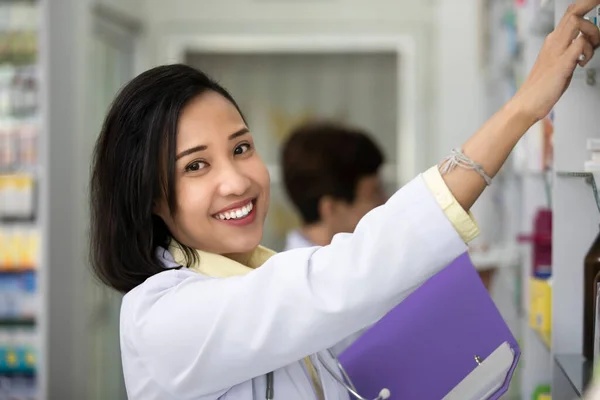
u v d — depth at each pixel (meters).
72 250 3.65
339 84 4.95
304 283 0.94
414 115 4.77
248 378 1.04
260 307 0.97
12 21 3.41
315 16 4.79
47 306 3.41
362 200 2.43
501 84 3.24
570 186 1.34
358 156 2.39
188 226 1.12
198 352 1.01
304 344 0.97
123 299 1.15
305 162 2.39
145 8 4.78
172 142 1.08
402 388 1.24
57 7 3.54
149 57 4.79
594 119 1.26
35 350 3.40
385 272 0.92
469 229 0.92
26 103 3.42
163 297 1.07
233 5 4.78
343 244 0.96
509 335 1.19
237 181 1.09
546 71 0.92
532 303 1.93
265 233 4.94
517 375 2.27
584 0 0.93
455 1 4.64
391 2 4.76
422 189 0.93
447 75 4.66
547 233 1.97
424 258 0.92
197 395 1.06
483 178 0.92
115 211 1.15
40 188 3.40
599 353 1.15
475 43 4.48
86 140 3.80
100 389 4.08
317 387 1.17
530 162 2.24
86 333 3.79
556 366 1.33
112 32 4.32
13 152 3.42
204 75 1.14
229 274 1.14
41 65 3.39
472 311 1.24
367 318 0.95
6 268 3.40
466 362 1.21
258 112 4.96
